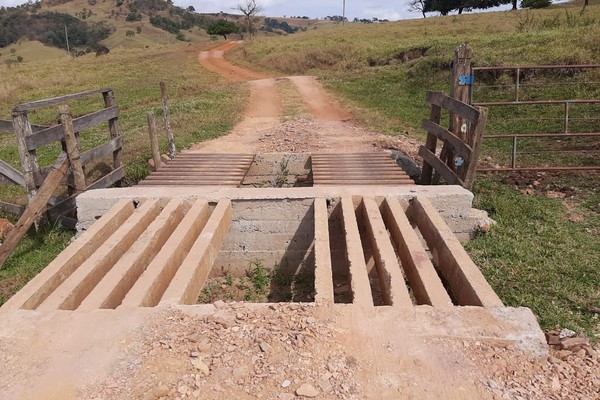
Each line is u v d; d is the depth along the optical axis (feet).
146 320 9.96
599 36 49.37
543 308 12.44
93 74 94.43
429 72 56.59
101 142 35.76
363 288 11.12
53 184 18.45
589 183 22.79
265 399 7.86
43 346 9.24
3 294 15.57
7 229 20.21
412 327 9.63
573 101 22.59
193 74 91.15
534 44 54.13
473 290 10.91
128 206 17.34
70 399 7.94
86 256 13.71
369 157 25.08
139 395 7.95
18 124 18.65
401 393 8.02
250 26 168.66
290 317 10.02
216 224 15.26
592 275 14.03
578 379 8.66
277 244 18.60
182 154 26.43
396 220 15.28
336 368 8.54
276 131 35.88
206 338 9.29
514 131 32.65
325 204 16.92
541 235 17.08
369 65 79.71
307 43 111.55
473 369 8.59
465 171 18.70
